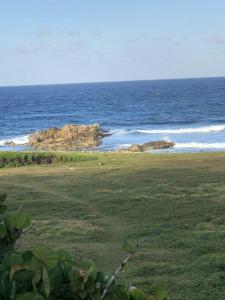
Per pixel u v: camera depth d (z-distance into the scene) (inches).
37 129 2679.6
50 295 72.7
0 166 1011.3
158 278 289.7
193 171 717.9
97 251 357.7
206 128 2172.7
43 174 776.3
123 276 295.7
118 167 812.0
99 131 2111.2
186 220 438.0
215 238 374.6
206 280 284.2
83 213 491.5
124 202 530.6
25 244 372.8
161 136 1993.1
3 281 71.9
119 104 4286.4
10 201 551.5
